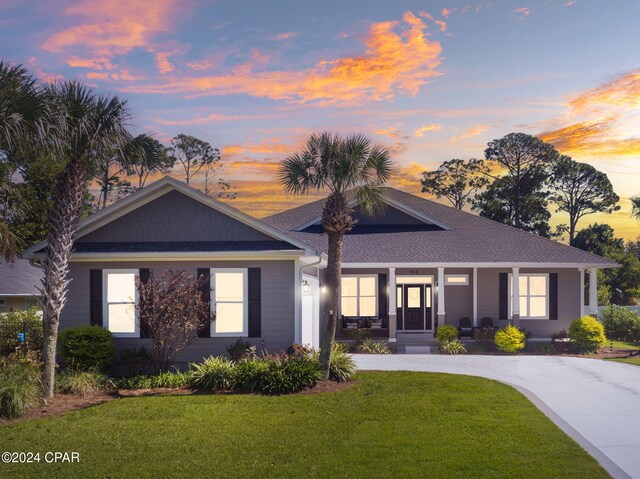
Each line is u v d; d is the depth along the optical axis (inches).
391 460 391.9
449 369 784.9
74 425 481.4
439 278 1026.1
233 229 763.4
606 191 2268.7
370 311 1071.0
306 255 723.4
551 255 1071.6
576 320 1002.1
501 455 399.9
